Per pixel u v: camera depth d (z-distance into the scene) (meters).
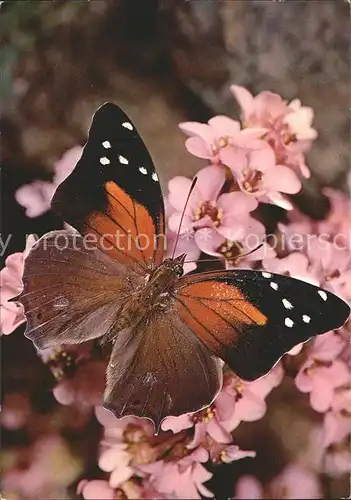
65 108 0.40
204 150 0.38
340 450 0.40
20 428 0.39
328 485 0.40
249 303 0.35
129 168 0.36
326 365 0.39
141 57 0.41
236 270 0.36
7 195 0.39
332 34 0.42
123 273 0.36
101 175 0.35
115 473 0.38
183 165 0.40
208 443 0.38
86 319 0.36
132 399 0.36
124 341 0.36
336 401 0.39
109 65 0.41
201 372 0.36
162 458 0.38
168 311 0.36
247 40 0.41
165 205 0.38
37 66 0.40
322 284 0.38
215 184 0.38
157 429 0.36
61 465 0.39
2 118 0.40
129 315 0.36
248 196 0.38
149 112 0.41
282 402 0.40
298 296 0.35
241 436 0.40
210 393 0.36
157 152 0.40
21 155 0.39
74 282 0.36
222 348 0.36
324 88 0.41
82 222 0.36
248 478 0.40
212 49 0.41
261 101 0.40
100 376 0.39
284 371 0.39
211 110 0.41
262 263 0.38
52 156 0.39
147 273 0.36
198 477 0.38
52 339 0.36
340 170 0.40
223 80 0.41
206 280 0.36
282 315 0.35
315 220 0.40
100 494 0.39
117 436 0.39
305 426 0.40
